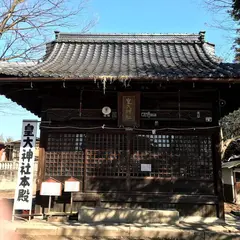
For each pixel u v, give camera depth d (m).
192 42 10.34
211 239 6.22
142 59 9.27
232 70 6.96
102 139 7.89
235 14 7.12
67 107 8.05
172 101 7.91
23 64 7.93
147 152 7.77
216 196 7.43
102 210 7.06
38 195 7.75
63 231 6.44
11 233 6.42
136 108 7.62
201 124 7.83
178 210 7.45
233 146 18.16
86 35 10.82
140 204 7.50
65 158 7.88
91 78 6.61
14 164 25.52
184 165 7.70
